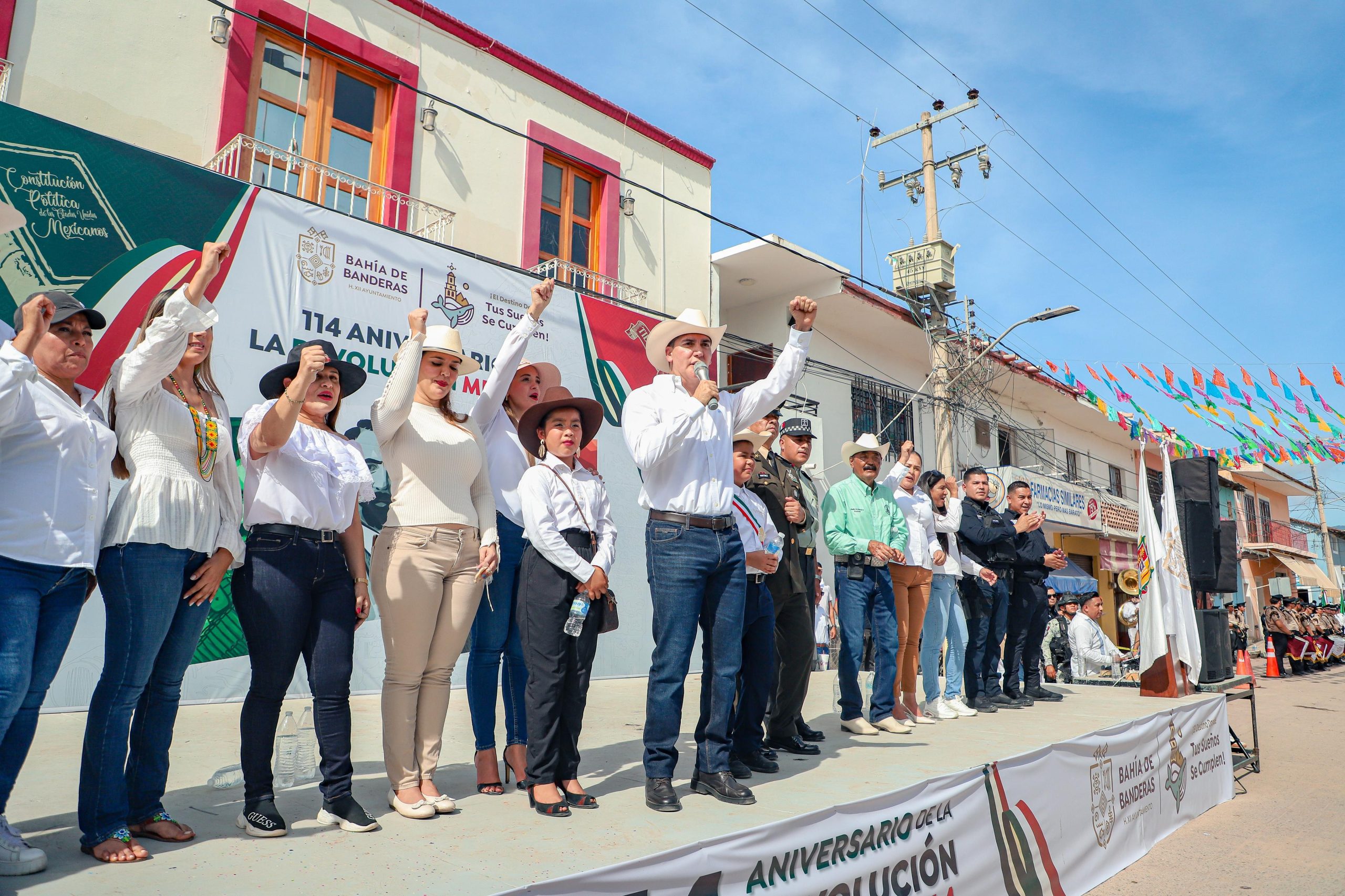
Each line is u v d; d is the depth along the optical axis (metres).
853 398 15.45
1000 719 5.36
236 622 6.15
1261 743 8.09
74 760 3.52
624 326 9.73
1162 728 5.13
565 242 10.77
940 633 5.50
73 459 2.30
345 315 7.29
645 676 9.02
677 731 3.04
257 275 6.79
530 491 3.12
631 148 11.61
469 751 4.05
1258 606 26.91
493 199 9.90
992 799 3.54
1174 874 4.24
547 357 8.90
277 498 2.62
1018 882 3.53
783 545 4.11
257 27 8.16
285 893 1.95
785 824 2.60
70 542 2.26
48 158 5.89
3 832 2.11
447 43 9.67
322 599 2.70
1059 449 21.00
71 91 6.98
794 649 4.11
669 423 3.13
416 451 3.03
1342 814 5.43
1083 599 17.52
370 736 4.44
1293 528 31.92
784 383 3.72
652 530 3.22
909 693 5.18
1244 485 28.62
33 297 2.25
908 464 5.46
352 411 7.26
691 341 3.54
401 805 2.78
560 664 2.97
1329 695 12.88
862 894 2.82
